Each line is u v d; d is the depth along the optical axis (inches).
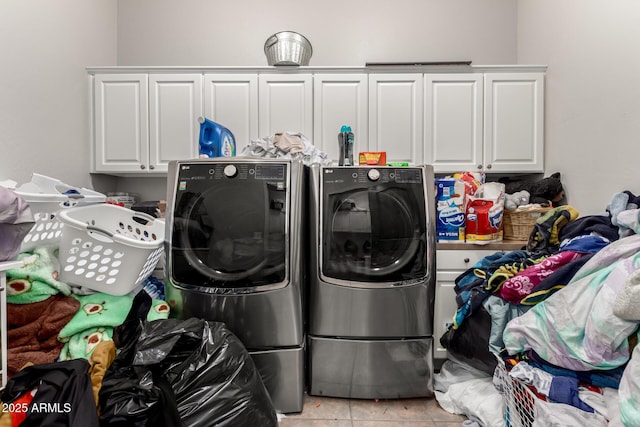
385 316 62.2
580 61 74.9
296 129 90.9
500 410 53.6
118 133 91.0
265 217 59.1
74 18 84.0
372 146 90.7
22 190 53.5
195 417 41.9
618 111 63.8
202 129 80.6
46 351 45.7
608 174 66.6
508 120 90.4
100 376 40.8
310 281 63.5
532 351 46.6
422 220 62.6
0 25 62.5
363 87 90.6
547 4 87.8
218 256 59.4
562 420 37.5
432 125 90.9
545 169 89.8
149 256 54.6
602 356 38.7
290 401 60.1
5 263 39.1
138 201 103.2
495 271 57.7
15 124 66.2
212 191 60.0
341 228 62.3
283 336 59.5
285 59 88.8
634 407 32.9
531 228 77.2
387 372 63.2
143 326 47.9
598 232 53.4
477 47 104.3
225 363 46.1
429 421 58.2
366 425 57.2
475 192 77.9
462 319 60.4
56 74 77.9
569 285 43.9
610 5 65.6
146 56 104.3
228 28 104.7
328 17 104.6
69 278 49.4
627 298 35.4
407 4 104.5
